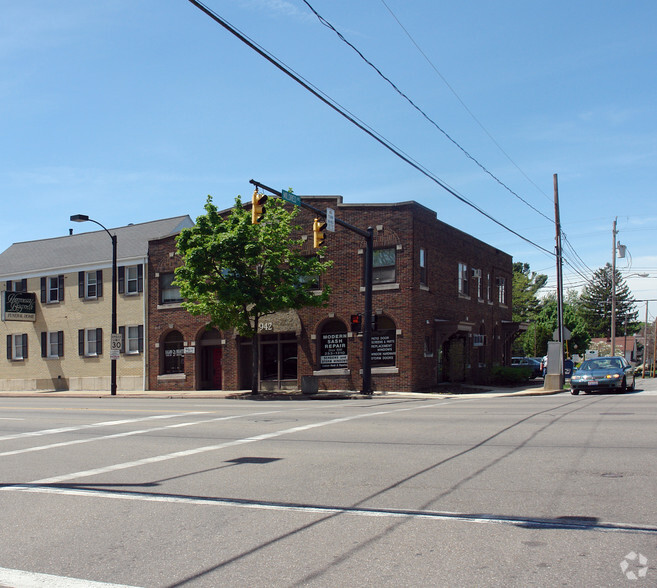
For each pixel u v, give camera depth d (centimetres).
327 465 1013
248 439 1344
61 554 610
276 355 3206
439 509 721
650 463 919
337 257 3036
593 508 700
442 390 2927
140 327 3616
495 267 3972
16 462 1150
